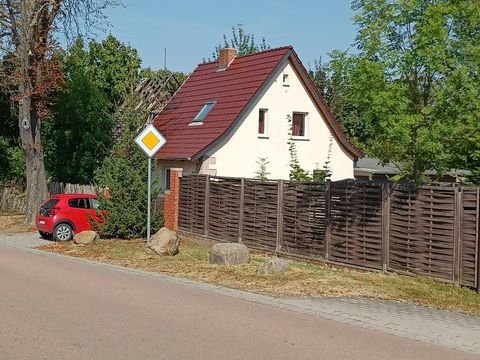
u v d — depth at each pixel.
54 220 21.02
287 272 13.67
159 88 37.06
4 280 12.50
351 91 14.19
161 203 24.41
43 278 12.91
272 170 27.83
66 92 31.92
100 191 20.58
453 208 12.65
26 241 21.20
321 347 7.87
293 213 17.19
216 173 26.27
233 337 8.19
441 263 12.89
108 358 6.97
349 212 15.27
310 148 28.86
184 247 19.08
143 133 17.00
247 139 27.12
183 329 8.54
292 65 28.25
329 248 15.88
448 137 13.36
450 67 13.30
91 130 33.66
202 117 28.53
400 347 8.11
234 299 11.12
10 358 6.91
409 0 13.40
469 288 12.36
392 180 14.72
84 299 10.58
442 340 8.63
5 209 34.88
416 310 10.65
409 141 13.34
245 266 14.57
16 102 31.44
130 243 18.81
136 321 8.95
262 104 27.50
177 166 27.44
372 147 15.26
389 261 14.13
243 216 19.12
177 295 11.30
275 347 7.75
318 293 11.79
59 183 31.98
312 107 28.91
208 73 31.84
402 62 13.55
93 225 19.94
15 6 24.62
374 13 14.09
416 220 13.41
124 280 12.95
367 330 9.09
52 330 8.23
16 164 34.84
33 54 25.41
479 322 9.93
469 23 13.46
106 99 35.16
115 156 20.61
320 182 16.23
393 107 13.48
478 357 7.78
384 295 11.70
